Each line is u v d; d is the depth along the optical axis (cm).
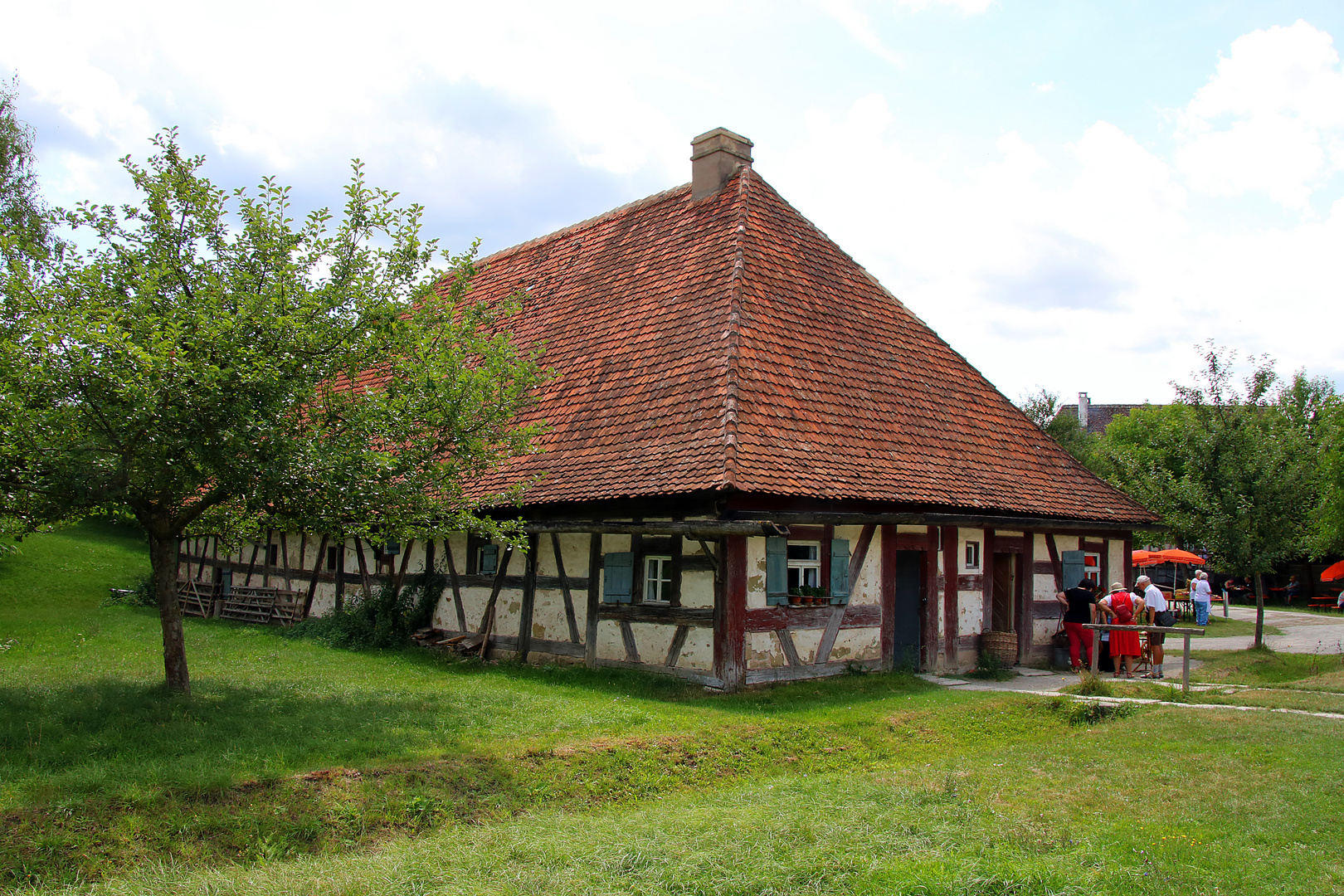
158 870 540
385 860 552
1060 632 1544
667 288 1520
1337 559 3569
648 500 1165
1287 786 703
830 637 1236
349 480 875
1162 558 2842
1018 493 1474
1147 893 499
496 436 1018
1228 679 1354
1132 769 784
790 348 1356
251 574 2119
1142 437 3972
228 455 806
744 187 1609
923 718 1006
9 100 2083
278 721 854
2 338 782
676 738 856
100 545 2867
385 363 975
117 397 781
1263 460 1642
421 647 1541
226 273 881
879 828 613
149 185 888
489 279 2069
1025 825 620
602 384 1422
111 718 825
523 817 671
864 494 1194
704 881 515
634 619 1238
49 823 569
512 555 1441
